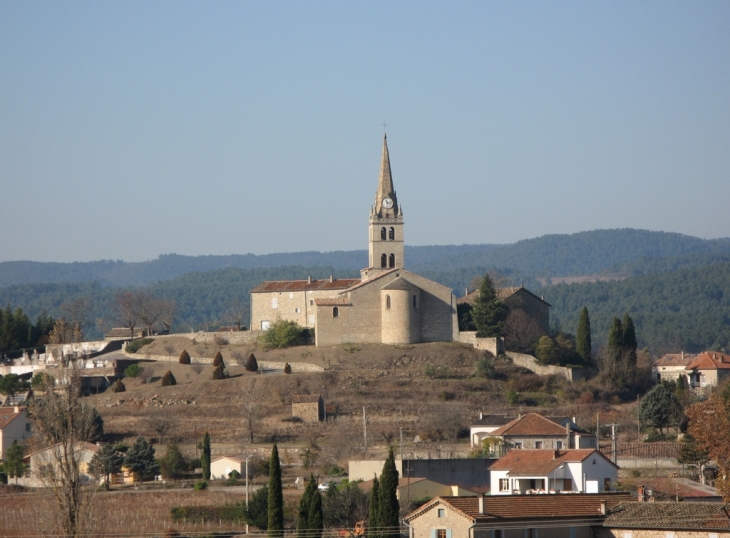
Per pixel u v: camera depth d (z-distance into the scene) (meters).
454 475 137.25
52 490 99.31
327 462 170.38
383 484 109.00
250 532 131.25
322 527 115.06
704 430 130.25
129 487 156.38
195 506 139.12
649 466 146.88
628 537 98.56
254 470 164.25
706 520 97.06
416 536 100.62
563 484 121.12
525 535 98.25
